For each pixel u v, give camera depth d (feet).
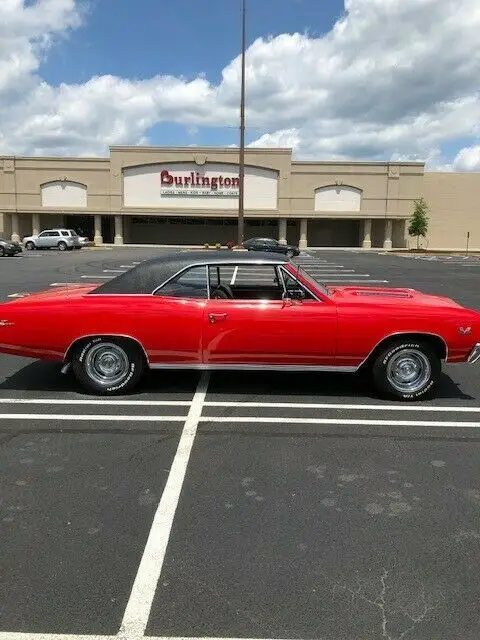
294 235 184.44
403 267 83.76
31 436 15.03
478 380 21.29
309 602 8.43
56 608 8.25
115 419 16.37
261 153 165.58
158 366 18.34
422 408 17.70
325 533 10.36
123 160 165.68
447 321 17.71
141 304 17.90
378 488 12.19
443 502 11.60
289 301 17.85
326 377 21.16
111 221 183.83
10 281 57.57
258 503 11.47
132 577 9.00
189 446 14.40
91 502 11.45
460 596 8.61
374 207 168.86
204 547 9.86
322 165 166.50
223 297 18.86
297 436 15.16
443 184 177.68
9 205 167.63
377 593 8.66
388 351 18.02
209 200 168.25
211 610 8.22
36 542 9.98
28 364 23.03
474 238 180.14
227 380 20.54
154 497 11.69
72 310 17.92
